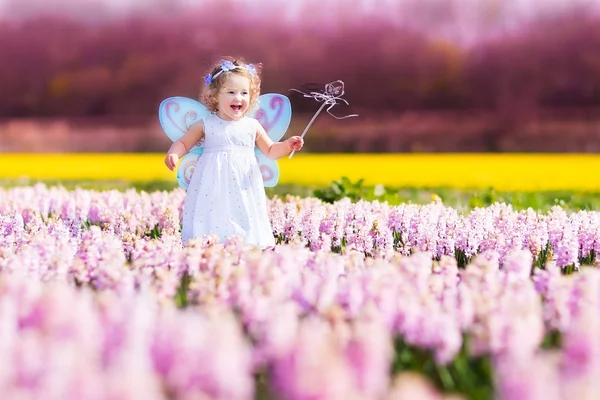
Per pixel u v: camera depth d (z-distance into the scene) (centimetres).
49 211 1004
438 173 1984
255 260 470
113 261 497
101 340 351
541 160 2392
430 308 390
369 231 749
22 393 289
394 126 2952
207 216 762
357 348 317
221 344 311
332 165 2239
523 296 434
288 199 991
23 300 389
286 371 293
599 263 652
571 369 334
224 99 785
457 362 391
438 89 2983
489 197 1162
